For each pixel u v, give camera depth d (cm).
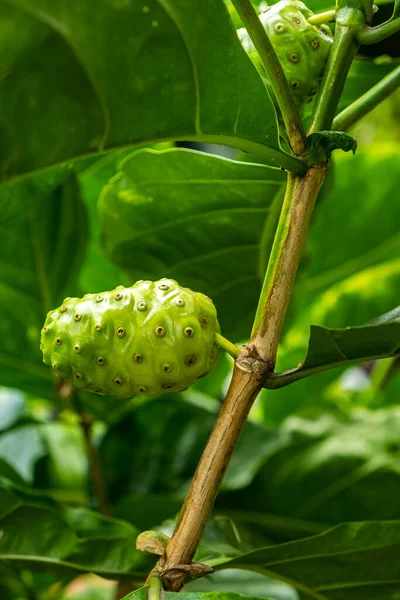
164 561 61
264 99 61
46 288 92
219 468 61
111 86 58
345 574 70
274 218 81
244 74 60
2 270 91
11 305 93
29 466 115
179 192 79
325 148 63
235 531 86
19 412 120
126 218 82
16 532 72
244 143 62
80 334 63
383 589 71
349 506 92
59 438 111
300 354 121
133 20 56
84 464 107
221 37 58
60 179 75
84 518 78
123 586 89
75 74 57
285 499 93
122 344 62
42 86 57
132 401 97
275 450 95
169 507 89
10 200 76
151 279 87
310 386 119
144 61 58
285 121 63
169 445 99
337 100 64
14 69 56
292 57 66
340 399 131
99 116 59
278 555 69
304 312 120
